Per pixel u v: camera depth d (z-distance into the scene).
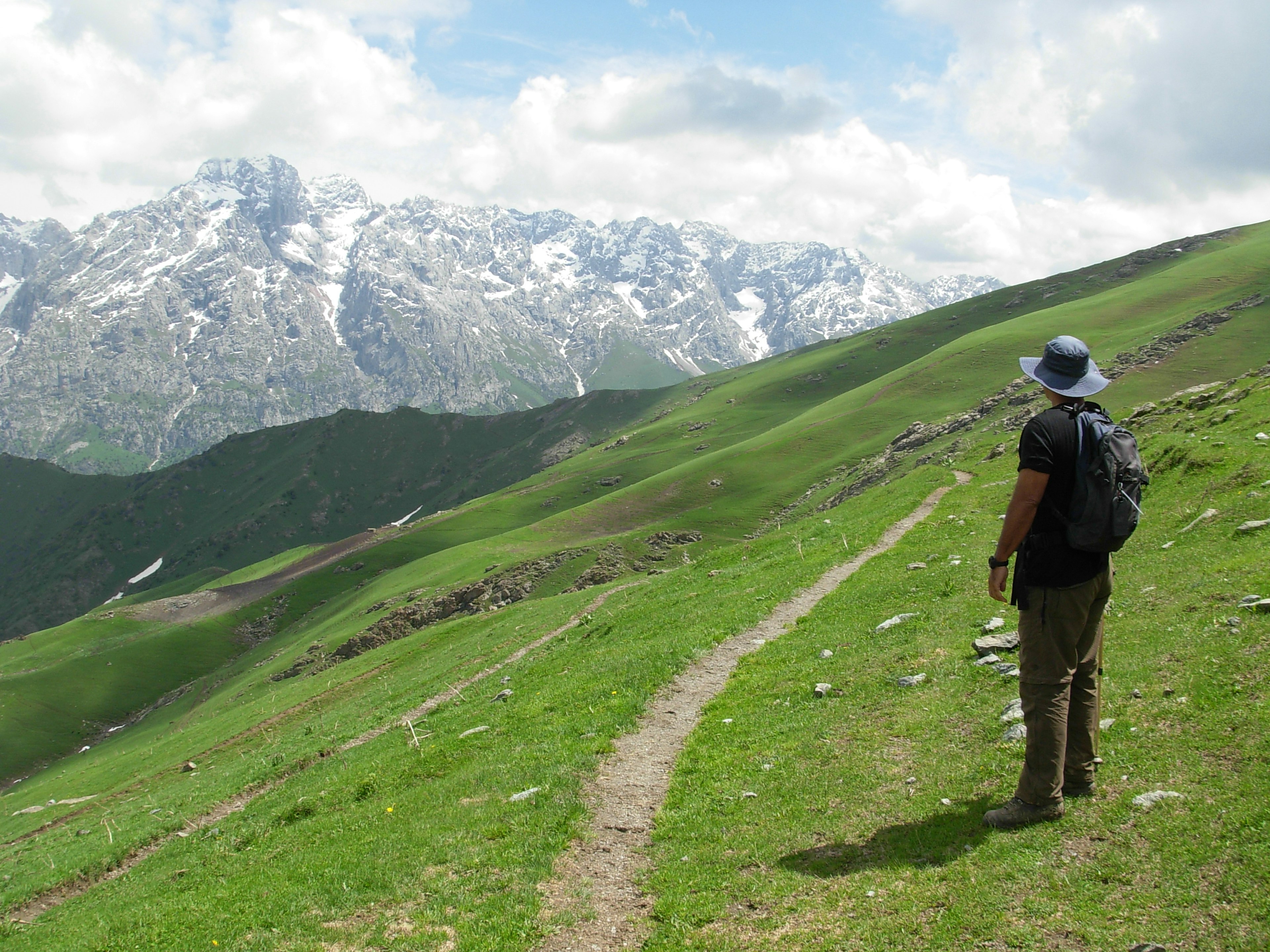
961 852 10.02
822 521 54.72
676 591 42.91
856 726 15.53
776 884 10.63
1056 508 9.75
